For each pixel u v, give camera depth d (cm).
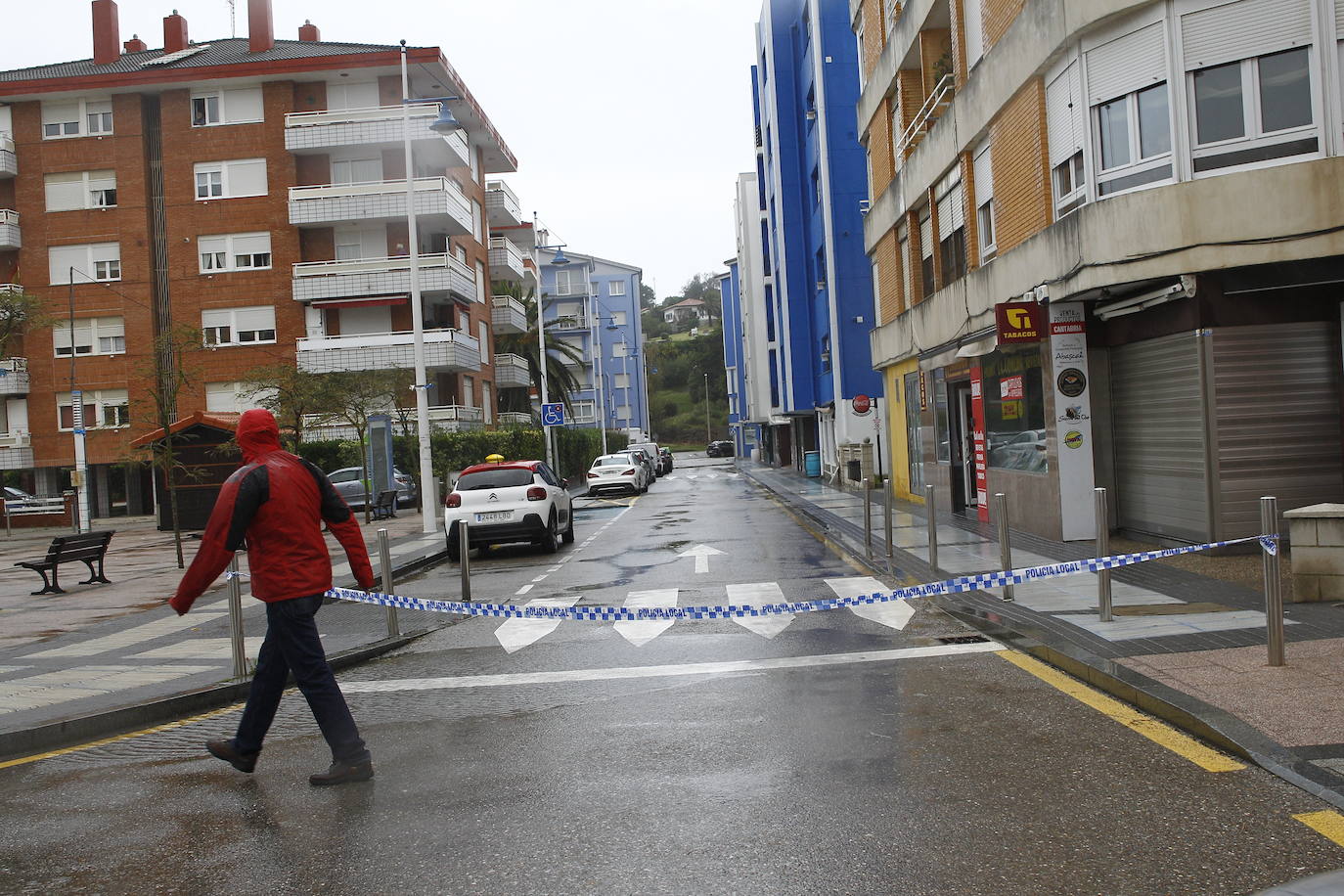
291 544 543
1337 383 1157
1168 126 1166
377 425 2948
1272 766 471
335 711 539
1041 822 428
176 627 1173
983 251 1770
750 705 654
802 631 912
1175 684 612
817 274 3956
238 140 3953
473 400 4428
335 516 573
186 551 2394
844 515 2198
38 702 746
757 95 5116
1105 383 1420
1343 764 463
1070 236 1305
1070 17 1273
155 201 4028
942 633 868
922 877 378
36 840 469
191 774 573
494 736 614
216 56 4119
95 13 4281
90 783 566
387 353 3812
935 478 2186
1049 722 580
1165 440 1266
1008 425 1673
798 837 423
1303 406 1157
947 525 1819
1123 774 483
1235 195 1123
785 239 4106
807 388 4144
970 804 452
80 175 4016
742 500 3045
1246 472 1157
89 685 815
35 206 4019
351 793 516
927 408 2212
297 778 551
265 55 4047
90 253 4019
